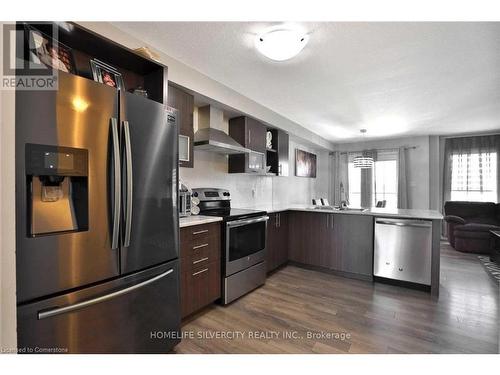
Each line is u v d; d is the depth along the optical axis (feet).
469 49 6.50
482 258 12.84
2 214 2.50
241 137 10.51
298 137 15.20
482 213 15.70
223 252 7.82
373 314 7.21
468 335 6.12
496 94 9.63
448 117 12.96
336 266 10.73
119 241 4.29
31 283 3.30
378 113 12.28
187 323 6.74
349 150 20.70
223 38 6.21
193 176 9.43
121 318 4.38
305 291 8.91
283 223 11.59
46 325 3.46
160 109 5.09
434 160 17.83
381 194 19.34
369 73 7.99
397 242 9.36
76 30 4.57
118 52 5.37
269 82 8.80
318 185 20.94
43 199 3.63
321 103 10.93
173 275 5.44
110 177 4.14
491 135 16.37
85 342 3.88
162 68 6.07
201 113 9.49
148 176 4.81
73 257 3.70
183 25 5.71
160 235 5.08
